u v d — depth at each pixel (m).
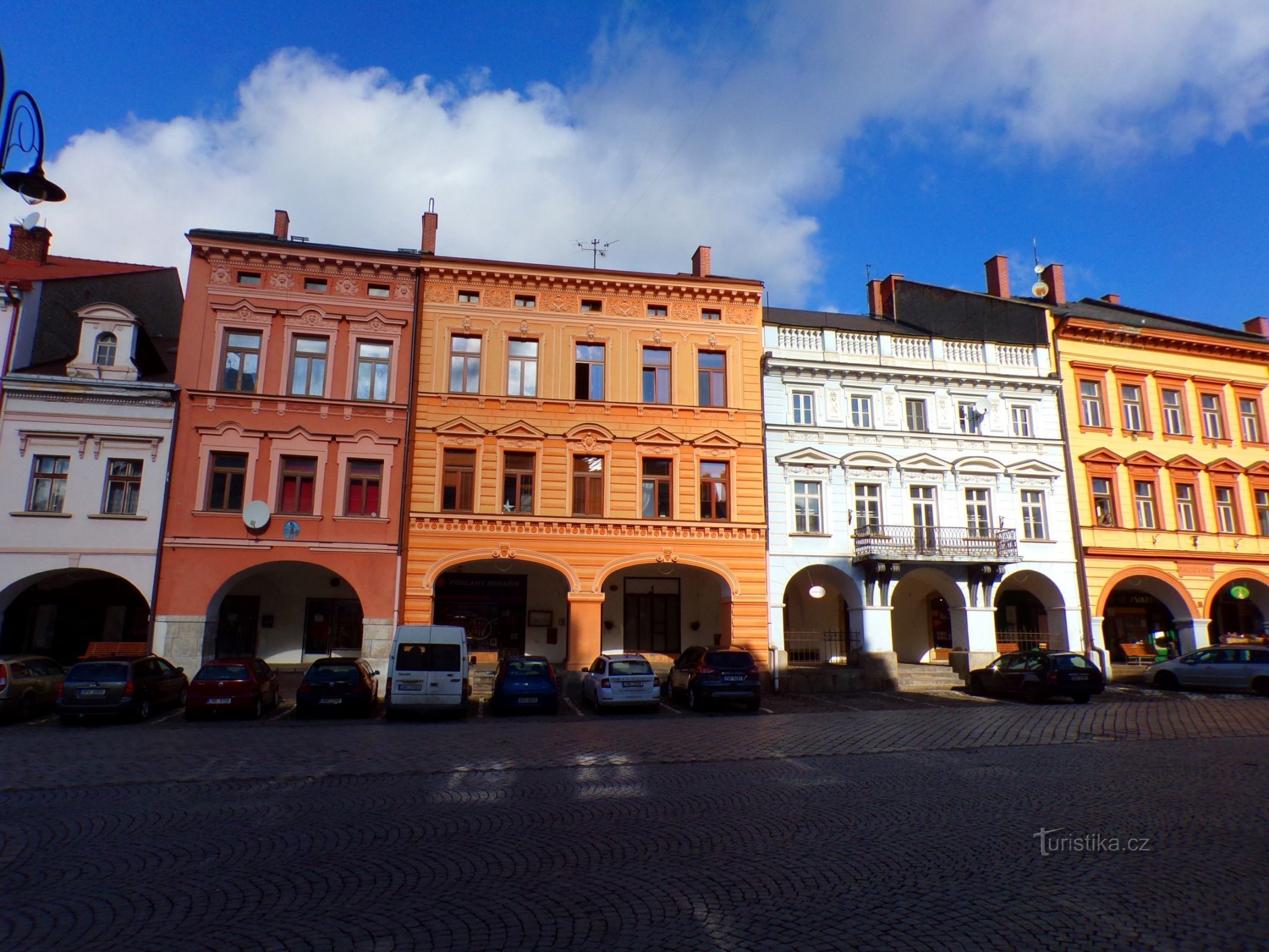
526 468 27.36
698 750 14.38
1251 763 12.48
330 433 25.92
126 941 5.65
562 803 10.03
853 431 29.50
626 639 29.91
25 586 24.05
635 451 27.86
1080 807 9.62
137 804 10.08
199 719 19.81
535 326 28.06
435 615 28.97
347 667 20.66
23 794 10.73
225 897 6.55
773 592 27.75
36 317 26.03
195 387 25.34
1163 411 33.25
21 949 5.50
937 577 29.44
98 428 24.64
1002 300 33.75
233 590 28.81
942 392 30.70
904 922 6.01
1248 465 33.56
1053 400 31.62
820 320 33.78
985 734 16.12
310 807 9.86
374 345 27.08
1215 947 5.50
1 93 9.34
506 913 6.21
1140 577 31.31
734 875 7.11
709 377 29.17
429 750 14.48
